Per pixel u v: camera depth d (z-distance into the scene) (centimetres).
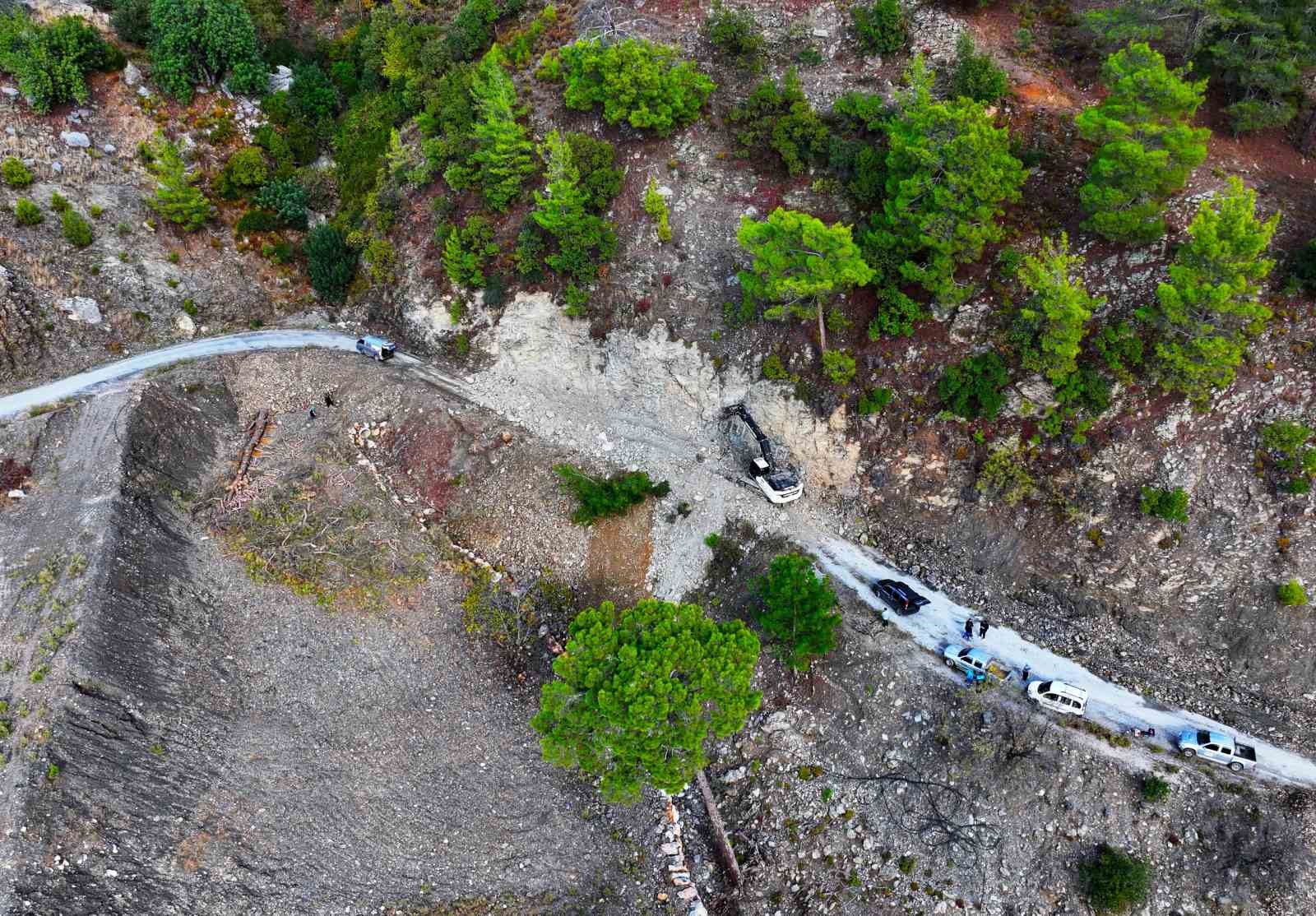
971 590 4012
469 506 4388
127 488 3838
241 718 3425
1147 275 3694
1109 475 3719
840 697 3703
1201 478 3572
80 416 4222
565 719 2925
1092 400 3697
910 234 3866
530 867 3347
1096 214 3609
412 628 3844
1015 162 3556
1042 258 3716
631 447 4631
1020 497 3909
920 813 3416
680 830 3509
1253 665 3559
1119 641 3772
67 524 3662
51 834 2811
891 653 3762
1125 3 4228
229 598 3753
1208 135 3322
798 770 3594
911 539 4203
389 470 4553
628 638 3066
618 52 4403
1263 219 3709
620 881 3366
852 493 4341
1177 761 3381
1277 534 3462
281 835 3184
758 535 4269
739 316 4412
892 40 4625
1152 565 3672
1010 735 3469
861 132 4431
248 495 4216
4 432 4194
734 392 4506
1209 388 3556
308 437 4588
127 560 3569
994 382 3866
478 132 4519
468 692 3753
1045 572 3900
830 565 4134
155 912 2877
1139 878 3123
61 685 3092
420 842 3312
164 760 3161
